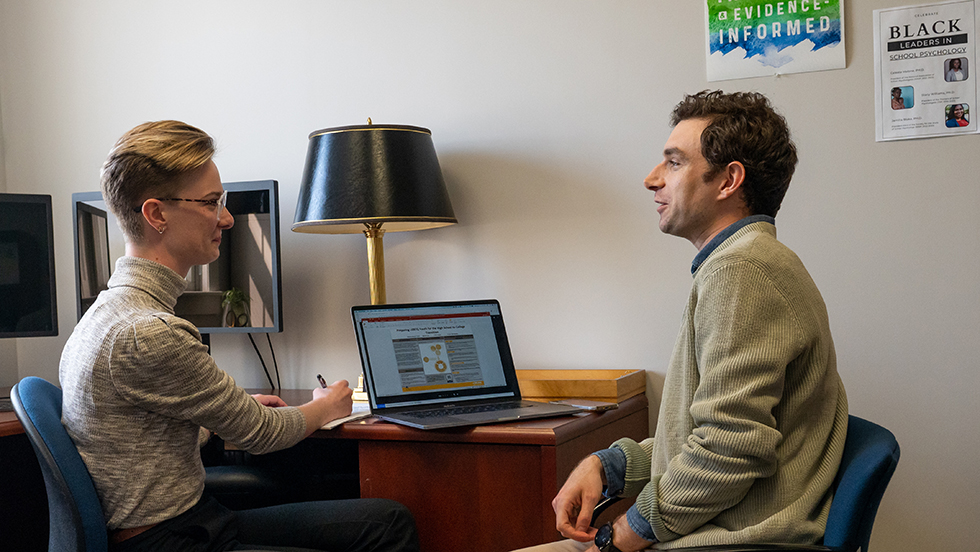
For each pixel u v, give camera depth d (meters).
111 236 2.26
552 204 2.19
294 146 2.42
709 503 1.06
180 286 1.46
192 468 1.40
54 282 2.22
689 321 1.18
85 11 2.60
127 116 2.57
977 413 1.87
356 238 2.36
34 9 2.64
